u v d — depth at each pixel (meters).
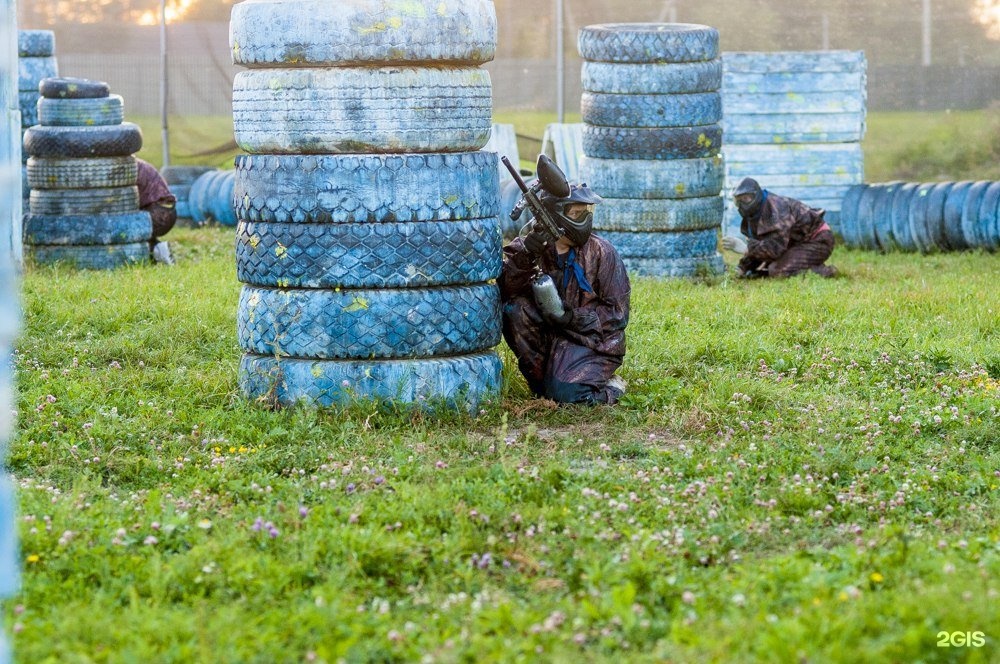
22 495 5.94
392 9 7.48
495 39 8.05
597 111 14.84
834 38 28.56
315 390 7.75
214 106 27.00
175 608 4.71
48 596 4.80
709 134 14.79
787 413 8.07
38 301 11.52
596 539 5.46
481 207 7.88
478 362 7.93
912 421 7.73
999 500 6.27
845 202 18.61
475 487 6.27
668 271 14.80
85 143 14.56
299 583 4.97
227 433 7.45
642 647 4.35
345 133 7.57
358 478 6.52
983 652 4.06
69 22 27.89
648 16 27.30
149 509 5.77
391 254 7.66
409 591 4.99
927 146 27.84
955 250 17.47
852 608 4.41
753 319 11.31
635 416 8.07
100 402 8.12
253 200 7.81
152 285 12.95
